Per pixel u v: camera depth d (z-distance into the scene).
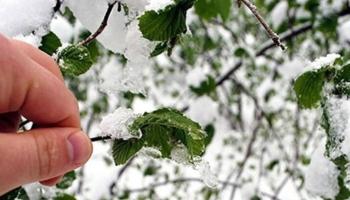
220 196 0.92
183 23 0.32
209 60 1.01
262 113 0.98
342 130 0.33
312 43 0.93
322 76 0.35
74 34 0.46
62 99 0.29
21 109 0.28
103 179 0.74
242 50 0.85
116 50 0.36
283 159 1.07
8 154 0.25
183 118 0.29
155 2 0.31
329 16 0.74
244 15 1.09
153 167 0.95
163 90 1.21
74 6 0.36
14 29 0.34
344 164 0.34
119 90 0.37
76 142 0.27
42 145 0.26
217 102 0.92
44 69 0.29
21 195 0.38
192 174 1.06
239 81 0.98
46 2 0.34
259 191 0.84
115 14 0.35
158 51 0.33
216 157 1.16
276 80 1.09
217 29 0.95
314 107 0.36
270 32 0.31
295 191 0.99
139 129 0.30
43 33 0.34
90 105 1.00
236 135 1.16
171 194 1.03
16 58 0.27
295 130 1.17
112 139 0.30
